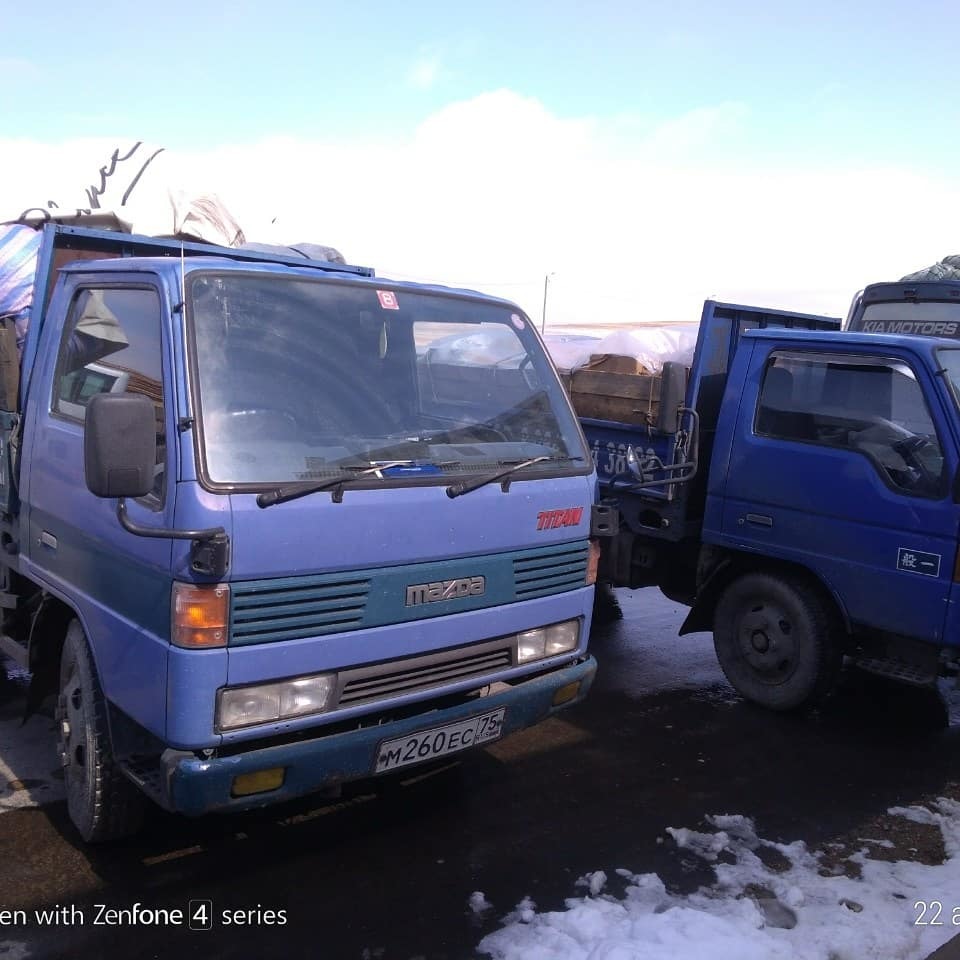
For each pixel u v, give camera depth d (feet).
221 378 10.00
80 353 12.06
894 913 11.23
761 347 18.13
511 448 12.17
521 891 11.39
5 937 10.16
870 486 16.21
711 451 19.75
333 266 15.40
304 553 9.62
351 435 10.77
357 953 10.09
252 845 12.26
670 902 11.27
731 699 18.71
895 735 17.12
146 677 9.70
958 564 15.14
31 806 13.01
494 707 11.50
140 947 10.09
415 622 10.66
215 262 10.87
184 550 9.16
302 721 9.88
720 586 19.19
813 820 13.65
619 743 16.28
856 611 16.48
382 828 12.85
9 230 14.29
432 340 12.33
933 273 31.94
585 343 23.18
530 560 11.91
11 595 13.83
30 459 12.91
